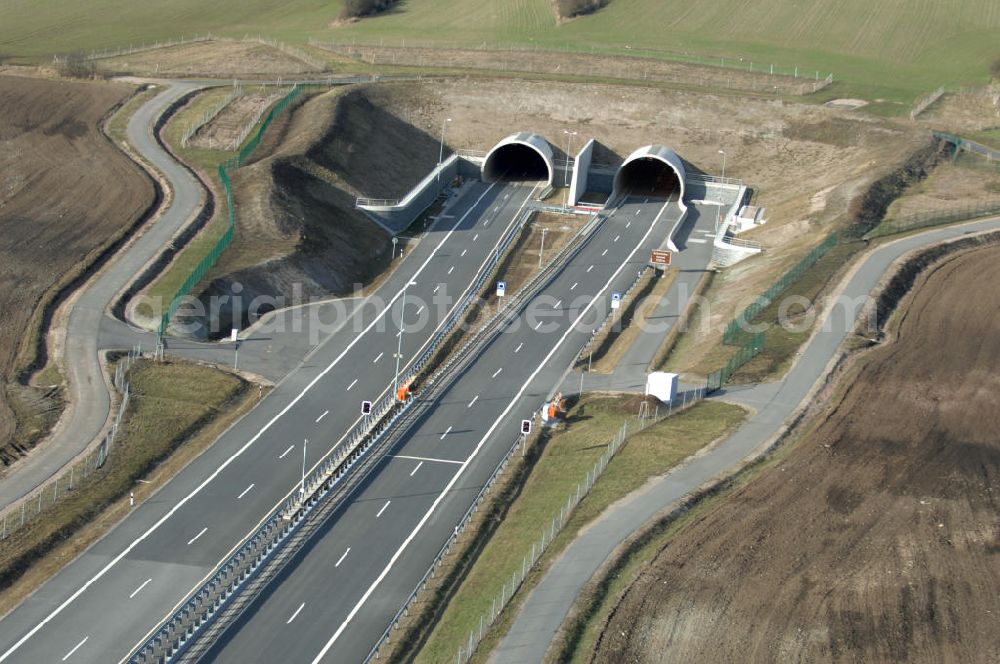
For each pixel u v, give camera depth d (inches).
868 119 5551.2
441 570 2474.2
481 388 3344.0
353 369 3417.8
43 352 3336.6
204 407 3117.6
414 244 4461.1
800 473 2706.7
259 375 3326.8
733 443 2869.1
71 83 5703.7
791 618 2167.8
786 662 2049.7
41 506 2635.3
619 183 5054.1
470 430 3102.9
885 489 2630.4
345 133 5073.8
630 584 2284.7
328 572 2463.1
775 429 2945.4
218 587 2394.2
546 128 5565.9
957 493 2618.1
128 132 5103.3
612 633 2133.4
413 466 2908.5
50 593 2346.2
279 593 2379.4
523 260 4367.6
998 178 4933.6
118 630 2250.2
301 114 5295.3
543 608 2234.3
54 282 3750.0
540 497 2731.3
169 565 2466.8
